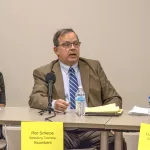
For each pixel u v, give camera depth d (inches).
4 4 233.8
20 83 235.9
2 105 189.2
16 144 222.8
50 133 107.3
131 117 122.1
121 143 121.8
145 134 100.0
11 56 235.5
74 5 229.1
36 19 232.2
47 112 131.4
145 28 224.7
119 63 228.4
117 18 226.4
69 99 154.6
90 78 161.8
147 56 225.6
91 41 229.3
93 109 128.0
